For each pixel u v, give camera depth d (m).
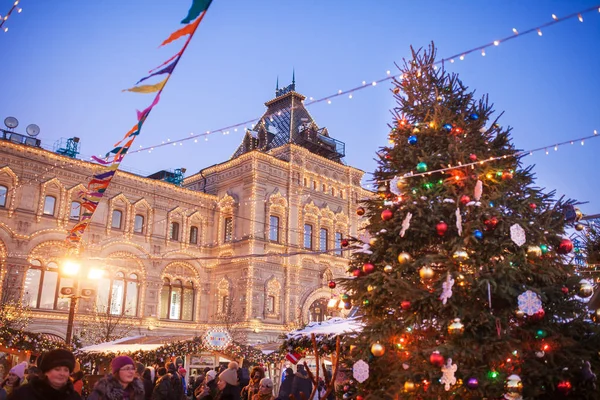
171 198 42.22
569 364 8.42
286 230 43.81
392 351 9.59
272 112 53.78
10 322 29.33
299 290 43.69
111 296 37.38
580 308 9.16
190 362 29.70
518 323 9.23
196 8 5.55
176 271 41.69
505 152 10.49
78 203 36.97
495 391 8.27
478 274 8.80
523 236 8.80
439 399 8.61
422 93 11.49
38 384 5.17
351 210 49.66
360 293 10.30
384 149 11.38
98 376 16.27
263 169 43.44
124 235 38.72
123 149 10.88
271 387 11.73
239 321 40.03
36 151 34.97
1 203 33.41
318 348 12.64
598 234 13.79
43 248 34.72
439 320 8.87
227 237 43.69
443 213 9.80
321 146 49.41
